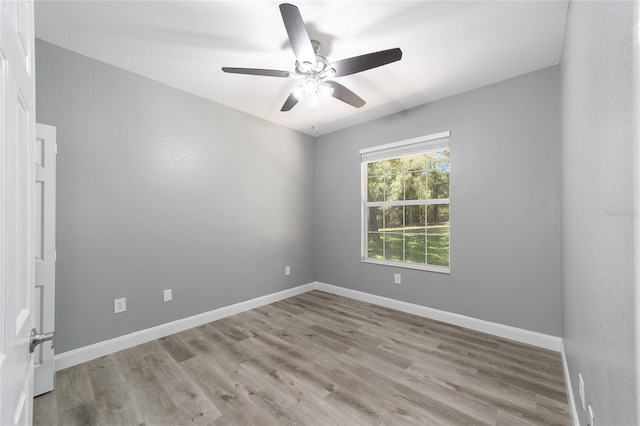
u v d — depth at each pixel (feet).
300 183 13.32
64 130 6.84
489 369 6.62
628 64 1.90
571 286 5.24
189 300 9.23
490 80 8.46
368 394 5.74
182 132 9.11
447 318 9.53
